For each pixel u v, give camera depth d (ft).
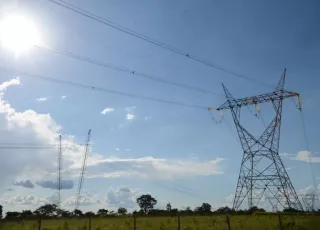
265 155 251.19
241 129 252.01
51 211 461.37
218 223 166.91
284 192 245.24
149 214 401.70
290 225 139.54
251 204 253.65
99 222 220.02
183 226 153.79
